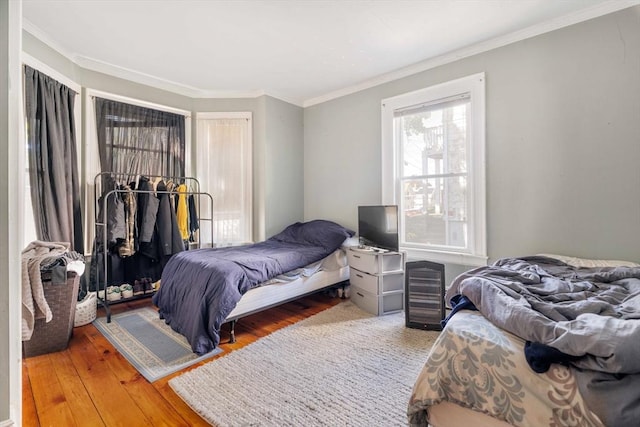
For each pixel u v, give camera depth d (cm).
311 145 415
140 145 331
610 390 79
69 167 270
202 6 214
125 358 199
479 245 271
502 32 248
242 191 390
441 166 298
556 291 138
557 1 209
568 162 229
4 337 98
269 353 203
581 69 222
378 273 273
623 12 206
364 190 360
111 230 275
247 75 334
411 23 235
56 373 181
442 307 241
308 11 220
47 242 227
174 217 317
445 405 109
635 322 87
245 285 224
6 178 99
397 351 204
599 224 217
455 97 284
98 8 215
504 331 108
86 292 285
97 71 304
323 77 339
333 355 199
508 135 255
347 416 142
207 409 147
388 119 334
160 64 306
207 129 384
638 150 203
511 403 93
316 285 297
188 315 218
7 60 100
